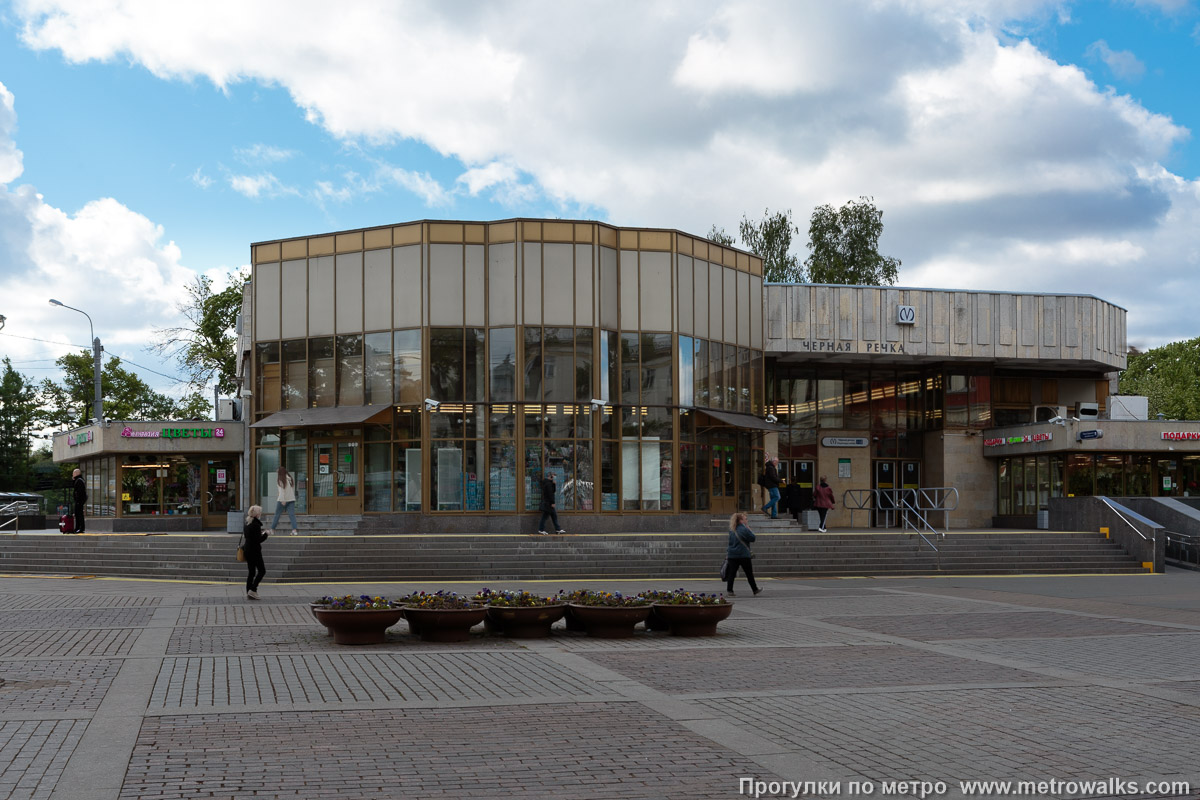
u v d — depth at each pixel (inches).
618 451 1222.9
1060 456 1472.7
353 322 1254.3
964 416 1604.3
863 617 671.8
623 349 1242.6
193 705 364.2
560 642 546.9
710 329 1331.2
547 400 1197.7
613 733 327.6
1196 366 2807.6
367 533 1159.6
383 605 542.9
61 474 2972.4
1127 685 424.2
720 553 1035.3
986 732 336.2
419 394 1205.1
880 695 397.4
